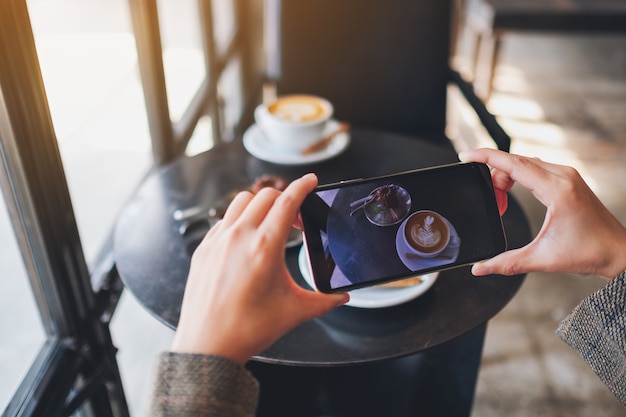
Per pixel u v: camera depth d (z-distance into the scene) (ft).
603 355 1.76
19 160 2.55
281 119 3.61
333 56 5.10
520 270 2.00
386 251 2.08
